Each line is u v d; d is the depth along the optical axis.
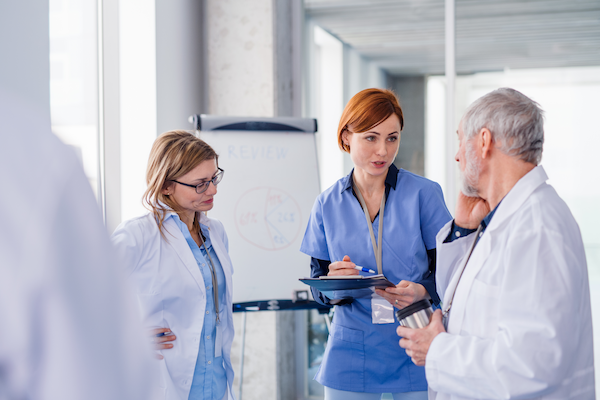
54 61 2.04
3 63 1.48
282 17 2.91
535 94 2.92
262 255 2.21
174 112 2.66
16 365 0.35
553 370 0.74
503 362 0.77
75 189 0.39
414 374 1.43
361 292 1.32
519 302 0.78
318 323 3.07
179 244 1.31
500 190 0.92
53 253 0.36
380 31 3.07
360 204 1.52
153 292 1.26
